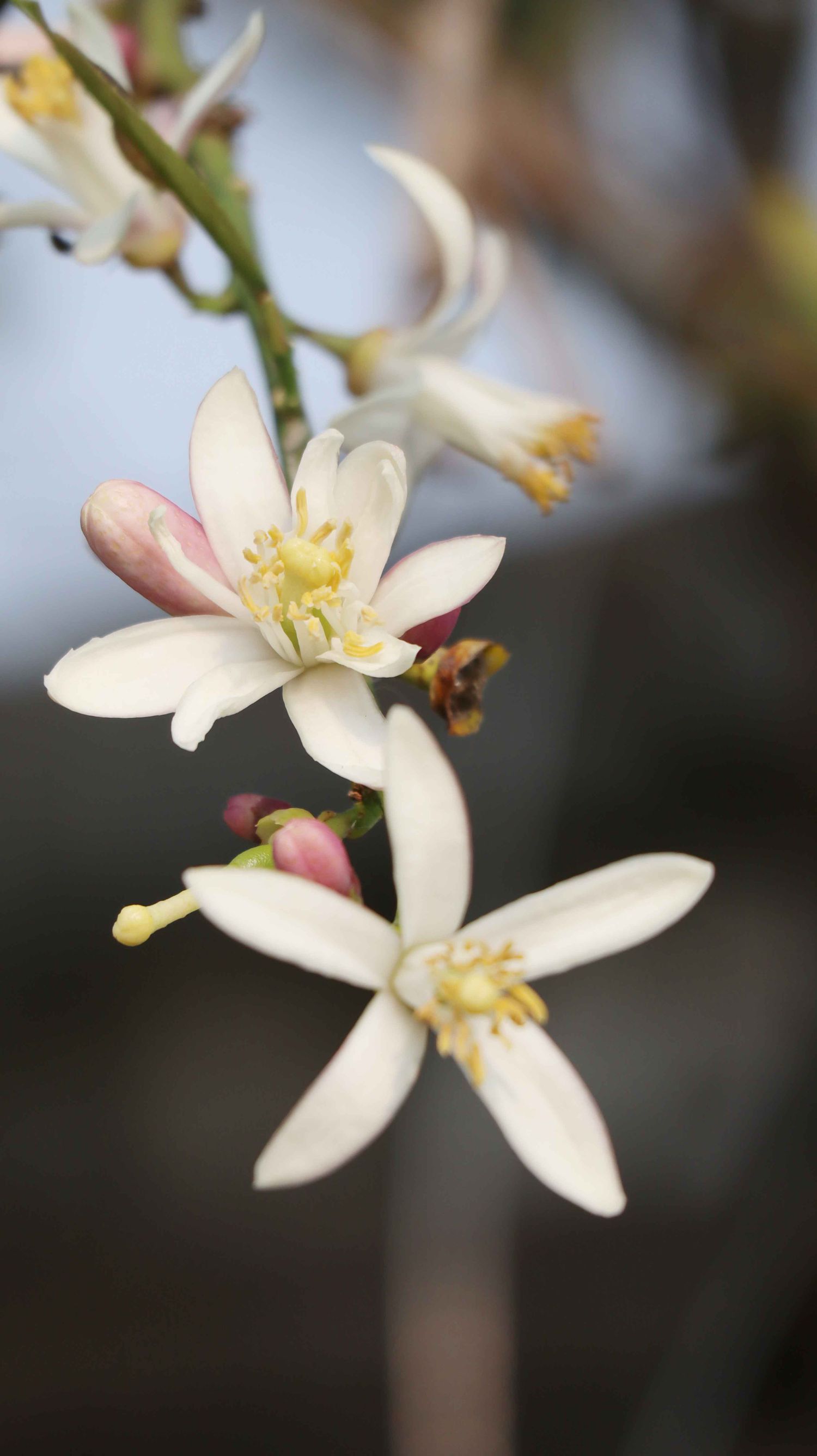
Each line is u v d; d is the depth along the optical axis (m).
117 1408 0.52
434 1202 0.47
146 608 0.56
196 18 0.39
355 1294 0.55
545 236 0.50
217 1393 0.53
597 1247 0.54
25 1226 0.55
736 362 0.52
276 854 0.33
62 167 0.37
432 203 0.38
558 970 0.32
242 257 0.35
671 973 0.57
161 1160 0.57
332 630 0.33
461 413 0.38
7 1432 0.52
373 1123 0.32
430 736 0.32
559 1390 0.52
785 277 0.50
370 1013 0.32
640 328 0.52
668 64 0.52
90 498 0.33
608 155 0.50
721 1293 0.51
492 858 0.56
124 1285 0.55
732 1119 0.54
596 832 0.57
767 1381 0.49
